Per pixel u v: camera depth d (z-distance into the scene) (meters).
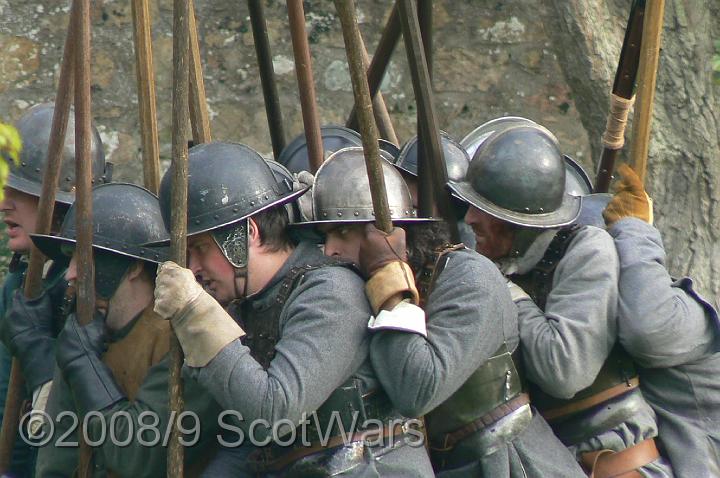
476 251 13.14
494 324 11.75
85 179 12.47
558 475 12.30
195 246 11.84
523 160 12.94
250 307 11.79
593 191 16.25
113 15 24.28
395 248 11.61
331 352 11.25
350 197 12.02
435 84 25.39
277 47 24.83
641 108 14.42
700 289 18.89
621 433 12.86
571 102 25.61
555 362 12.25
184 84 11.17
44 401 13.18
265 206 11.84
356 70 11.28
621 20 19.58
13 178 15.12
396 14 15.98
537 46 25.59
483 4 25.52
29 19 23.95
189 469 12.29
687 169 18.97
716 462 13.07
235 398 11.05
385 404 11.61
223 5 24.66
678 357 12.77
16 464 14.36
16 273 15.45
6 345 13.56
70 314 12.80
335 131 16.45
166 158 24.52
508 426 12.03
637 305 12.55
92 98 24.12
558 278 12.84
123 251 12.67
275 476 11.85
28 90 23.88
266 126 24.72
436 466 12.25
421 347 11.34
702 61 19.05
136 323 12.60
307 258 11.86
